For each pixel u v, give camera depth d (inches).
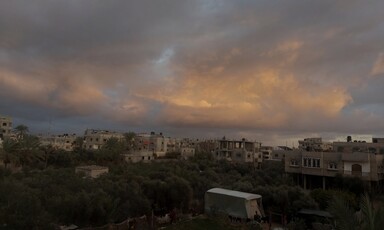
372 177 2475.4
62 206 1295.5
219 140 5295.3
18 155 2952.8
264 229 1494.8
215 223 1423.5
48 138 5915.4
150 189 1866.4
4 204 1112.2
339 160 2650.1
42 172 2343.8
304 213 1624.0
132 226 1438.2
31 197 1127.0
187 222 1428.4
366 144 3348.9
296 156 2955.2
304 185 2839.6
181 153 5629.9
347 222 555.2
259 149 5275.6
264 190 1916.8
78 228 1295.5
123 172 2650.1
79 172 2449.6
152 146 5994.1
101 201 1387.8
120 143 4227.4
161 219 1617.9
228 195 1689.2
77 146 5132.9
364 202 590.2
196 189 2214.6
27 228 973.8
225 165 3661.4
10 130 4781.0
